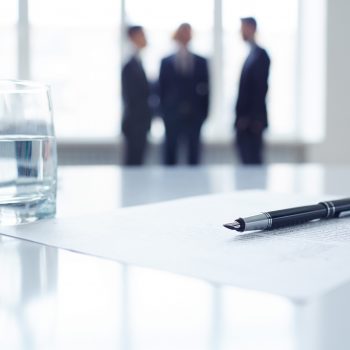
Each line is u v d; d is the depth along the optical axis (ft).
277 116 14.46
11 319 0.74
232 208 1.78
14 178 1.48
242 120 12.36
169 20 13.47
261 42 14.19
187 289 0.89
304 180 3.04
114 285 0.91
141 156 12.21
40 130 1.51
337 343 0.65
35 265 1.06
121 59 13.16
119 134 13.46
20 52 13.00
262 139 12.41
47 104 1.53
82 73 13.33
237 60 14.01
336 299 0.82
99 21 13.24
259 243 1.23
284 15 14.14
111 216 1.62
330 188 2.62
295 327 0.70
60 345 0.65
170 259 1.09
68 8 13.11
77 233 1.36
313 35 14.25
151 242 1.26
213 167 4.26
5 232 1.38
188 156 12.40
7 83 1.44
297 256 1.10
